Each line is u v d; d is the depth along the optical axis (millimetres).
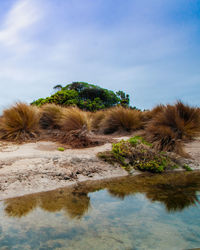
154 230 1820
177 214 2162
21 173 3398
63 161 4273
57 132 7188
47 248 1559
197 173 4410
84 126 6492
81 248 1554
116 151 5102
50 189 3094
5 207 2385
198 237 1708
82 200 2629
